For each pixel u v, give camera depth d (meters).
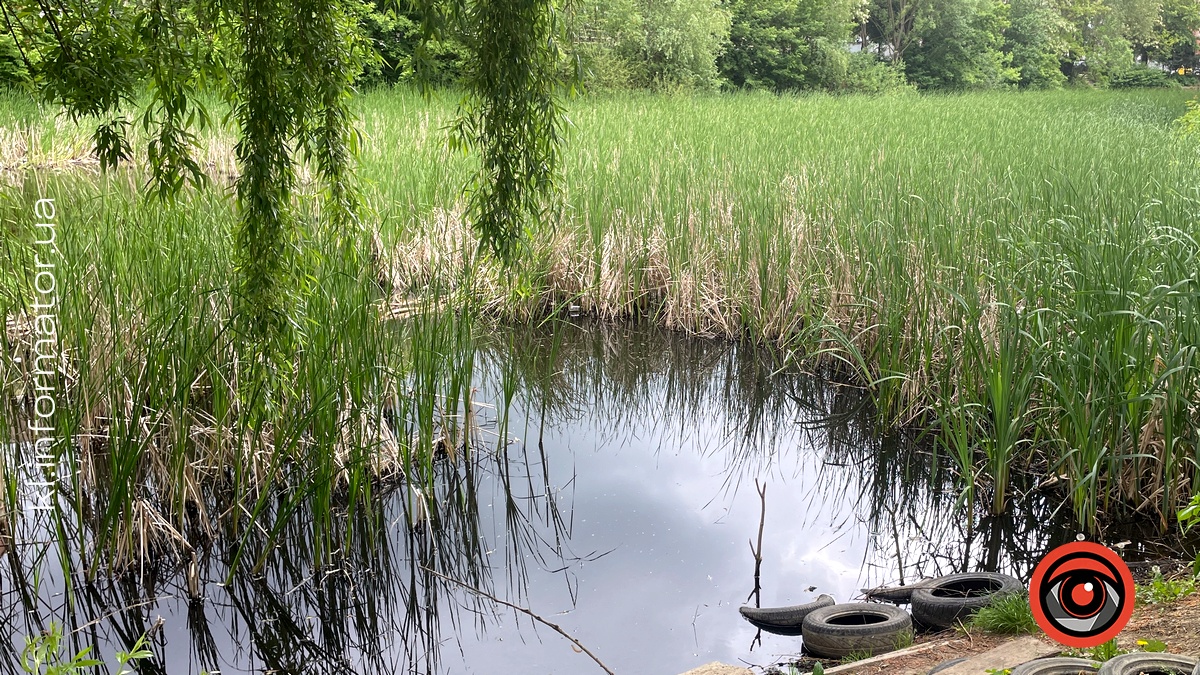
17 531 5.61
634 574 5.68
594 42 31.03
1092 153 13.42
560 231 11.09
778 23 42.97
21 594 5.17
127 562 5.30
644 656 4.79
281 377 5.54
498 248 5.33
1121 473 5.95
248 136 4.92
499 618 5.23
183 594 5.30
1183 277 5.96
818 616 4.76
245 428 5.67
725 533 6.24
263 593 5.39
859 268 8.99
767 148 13.99
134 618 5.10
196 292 6.14
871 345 8.75
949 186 10.48
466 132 5.17
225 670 4.75
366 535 5.93
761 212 10.21
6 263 6.48
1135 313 5.49
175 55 4.41
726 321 10.34
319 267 6.67
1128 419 5.85
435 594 5.48
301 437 6.12
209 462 5.96
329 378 5.77
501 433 7.51
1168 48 65.25
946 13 49.41
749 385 9.22
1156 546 5.55
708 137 15.25
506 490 6.83
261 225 5.03
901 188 10.34
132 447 5.25
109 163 4.54
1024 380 6.03
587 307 11.09
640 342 10.33
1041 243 7.16
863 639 4.52
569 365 9.70
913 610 4.91
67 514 5.66
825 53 42.56
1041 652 3.89
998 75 51.53
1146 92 41.50
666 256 10.82
